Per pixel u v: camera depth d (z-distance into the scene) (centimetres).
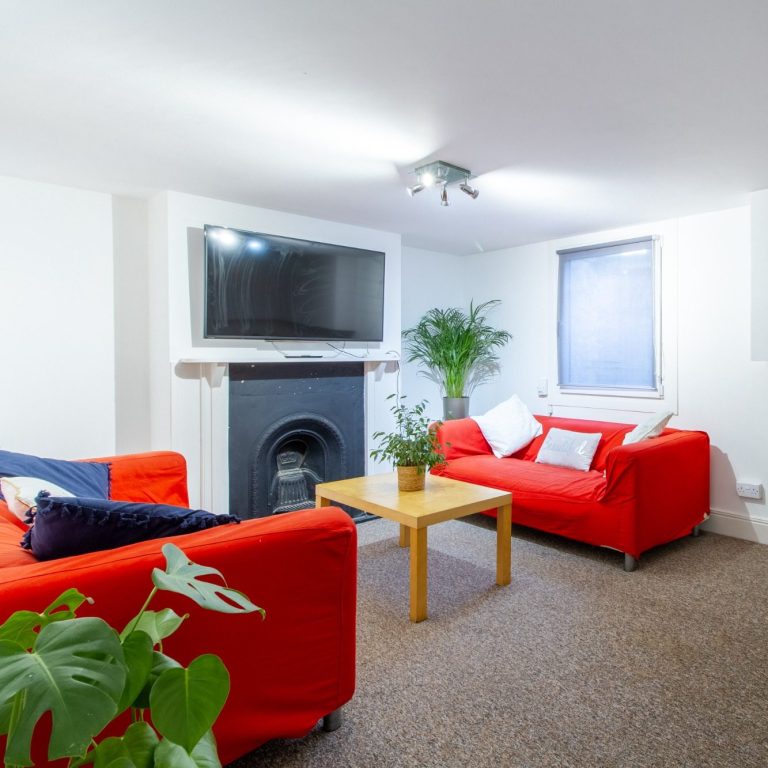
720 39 169
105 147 258
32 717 66
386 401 435
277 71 189
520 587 278
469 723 170
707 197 335
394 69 188
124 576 118
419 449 291
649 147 256
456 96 207
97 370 328
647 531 303
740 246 354
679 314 383
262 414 365
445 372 499
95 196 328
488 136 244
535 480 353
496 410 448
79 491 228
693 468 341
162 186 318
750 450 352
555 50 176
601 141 250
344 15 158
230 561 135
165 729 78
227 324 335
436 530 379
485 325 516
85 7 154
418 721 172
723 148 258
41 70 189
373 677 196
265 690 144
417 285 503
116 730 121
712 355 368
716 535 364
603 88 201
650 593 270
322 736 164
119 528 137
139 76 193
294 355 380
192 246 335
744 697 184
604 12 156
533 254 475
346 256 392
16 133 243
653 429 342
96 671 72
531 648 217
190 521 145
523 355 484
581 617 244
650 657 210
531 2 151
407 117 226
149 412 354
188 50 176
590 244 432
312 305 375
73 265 321
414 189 295
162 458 274
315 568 154
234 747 139
